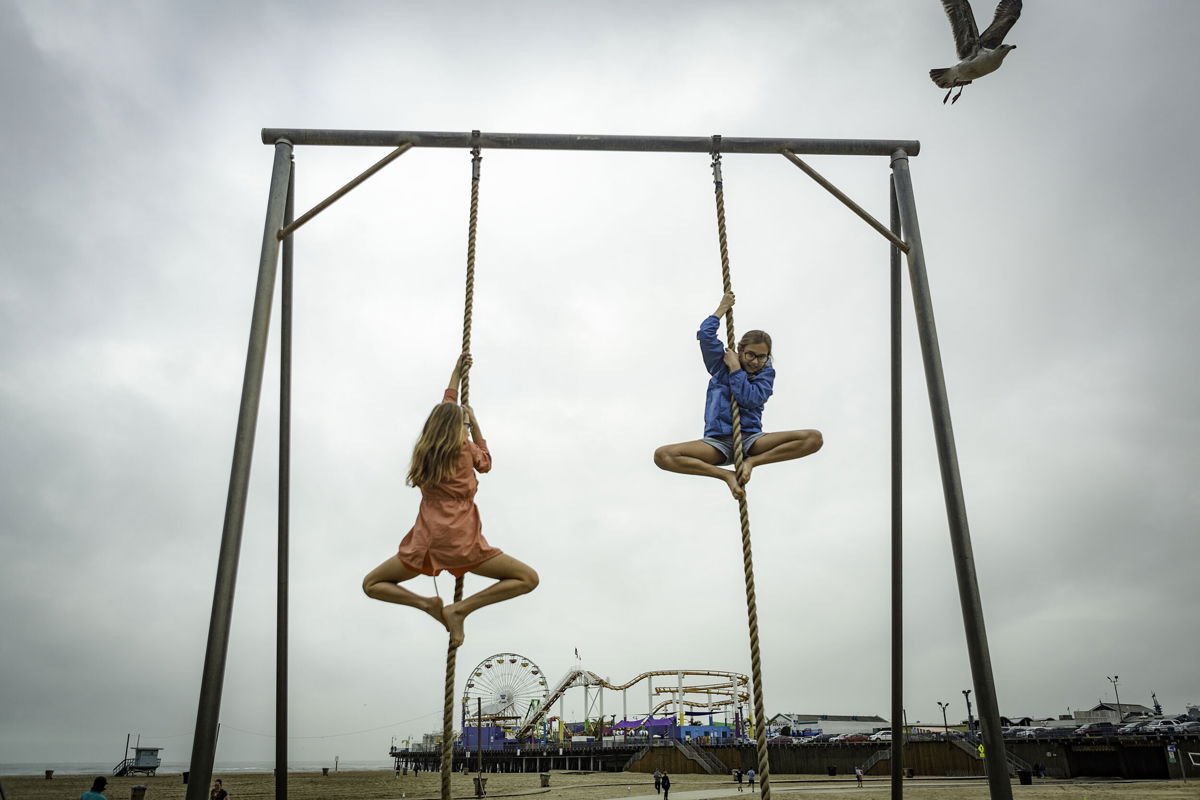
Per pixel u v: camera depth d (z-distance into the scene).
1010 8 7.29
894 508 8.84
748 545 5.76
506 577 5.47
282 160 7.86
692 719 94.94
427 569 5.39
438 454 5.39
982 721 6.75
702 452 6.32
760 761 5.23
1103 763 39.34
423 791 48.59
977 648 6.86
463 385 6.18
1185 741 37.06
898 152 8.37
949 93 7.70
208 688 6.07
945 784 36.81
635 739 84.38
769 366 6.83
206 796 5.91
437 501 5.47
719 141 8.16
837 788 36.38
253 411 6.86
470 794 45.34
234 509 6.51
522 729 93.12
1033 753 41.69
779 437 6.34
